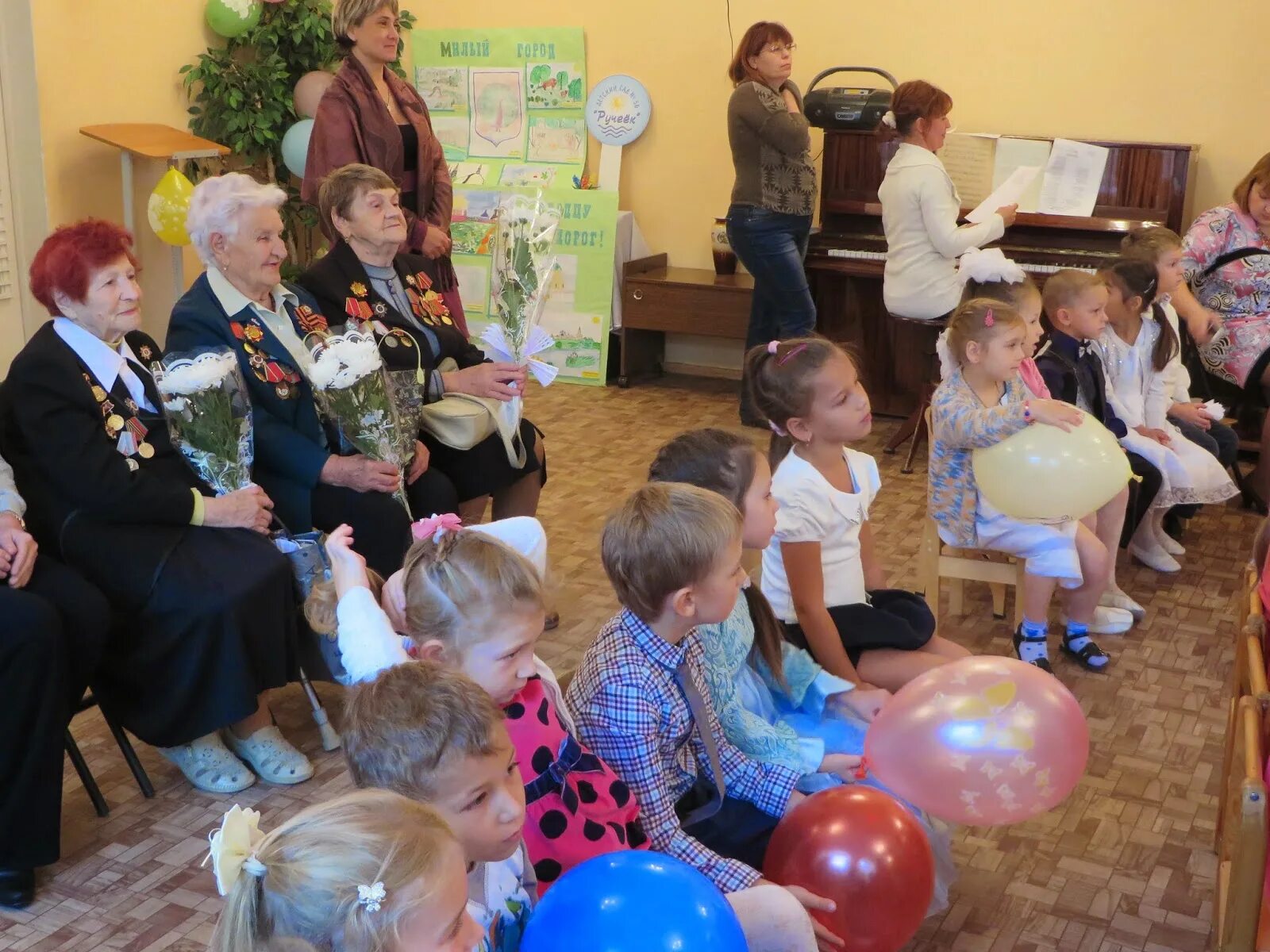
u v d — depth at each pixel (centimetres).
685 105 625
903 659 249
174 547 272
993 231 486
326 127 400
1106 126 549
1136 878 248
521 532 204
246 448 284
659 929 140
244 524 280
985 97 566
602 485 477
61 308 273
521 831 153
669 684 190
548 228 342
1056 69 551
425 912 104
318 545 293
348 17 398
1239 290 475
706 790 207
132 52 553
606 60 636
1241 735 192
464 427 335
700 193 634
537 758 169
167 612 265
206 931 233
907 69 577
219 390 274
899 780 203
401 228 336
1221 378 487
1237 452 491
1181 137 539
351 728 137
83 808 273
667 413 579
